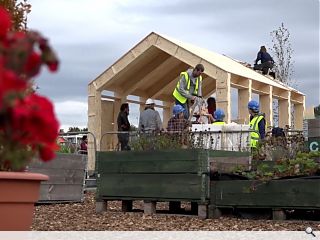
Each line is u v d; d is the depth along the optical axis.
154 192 7.71
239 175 7.29
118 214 7.91
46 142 1.75
